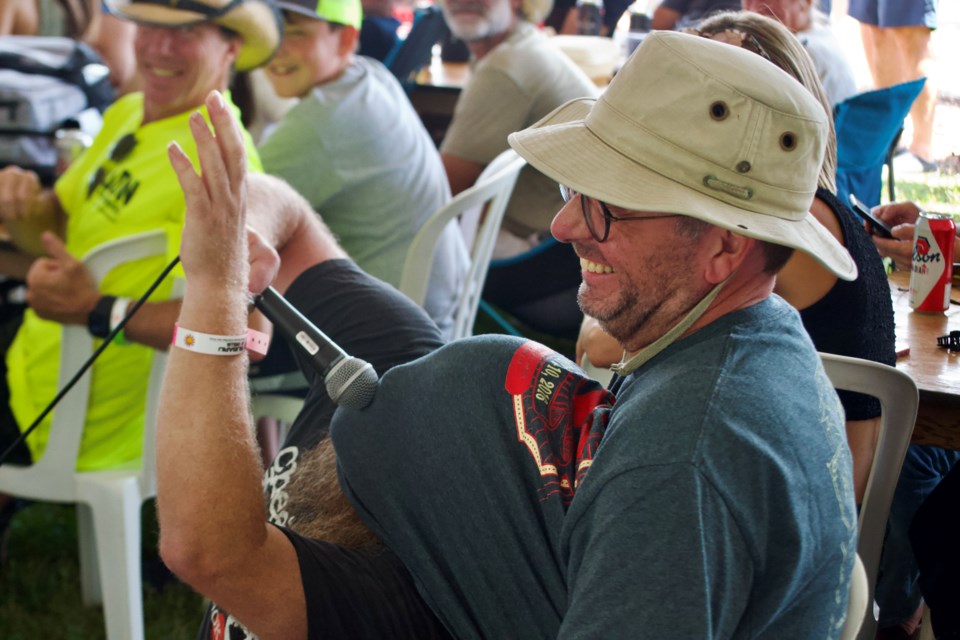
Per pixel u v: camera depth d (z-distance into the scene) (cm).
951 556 183
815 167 105
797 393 100
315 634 114
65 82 259
